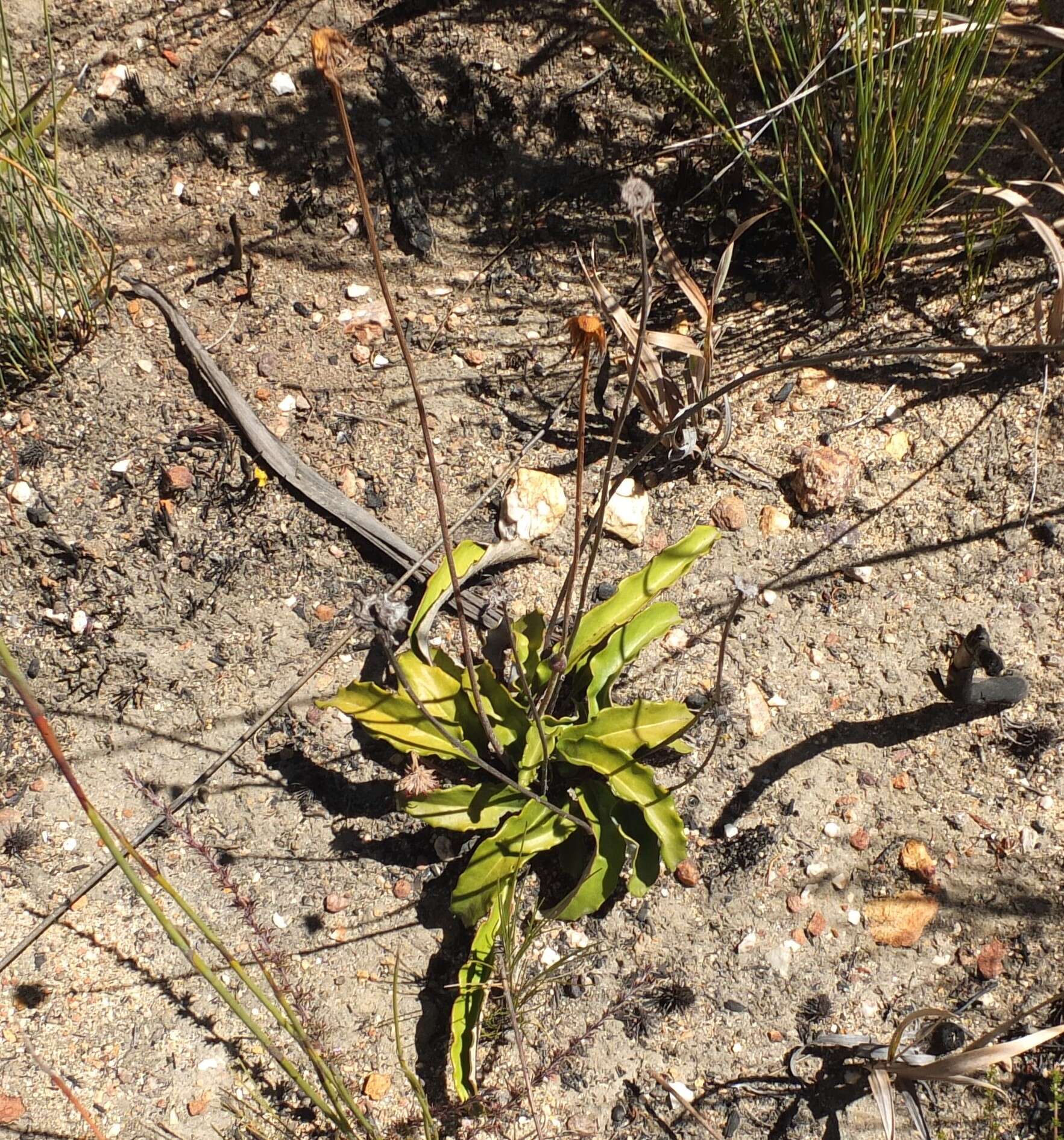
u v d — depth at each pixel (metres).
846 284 1.28
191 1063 1.16
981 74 1.22
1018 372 1.25
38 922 1.18
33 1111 1.14
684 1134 1.14
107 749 1.21
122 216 1.32
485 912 1.14
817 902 1.18
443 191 1.33
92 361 1.28
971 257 1.25
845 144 1.27
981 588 1.22
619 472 1.26
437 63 1.34
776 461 1.25
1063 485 1.22
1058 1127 1.12
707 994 1.17
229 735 1.21
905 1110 1.14
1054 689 1.19
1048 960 1.16
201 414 1.27
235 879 1.19
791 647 1.22
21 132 1.25
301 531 1.25
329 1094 1.10
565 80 1.33
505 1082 1.16
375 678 1.22
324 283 1.31
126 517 1.25
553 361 1.29
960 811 1.18
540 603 1.23
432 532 1.25
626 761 1.15
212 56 1.34
